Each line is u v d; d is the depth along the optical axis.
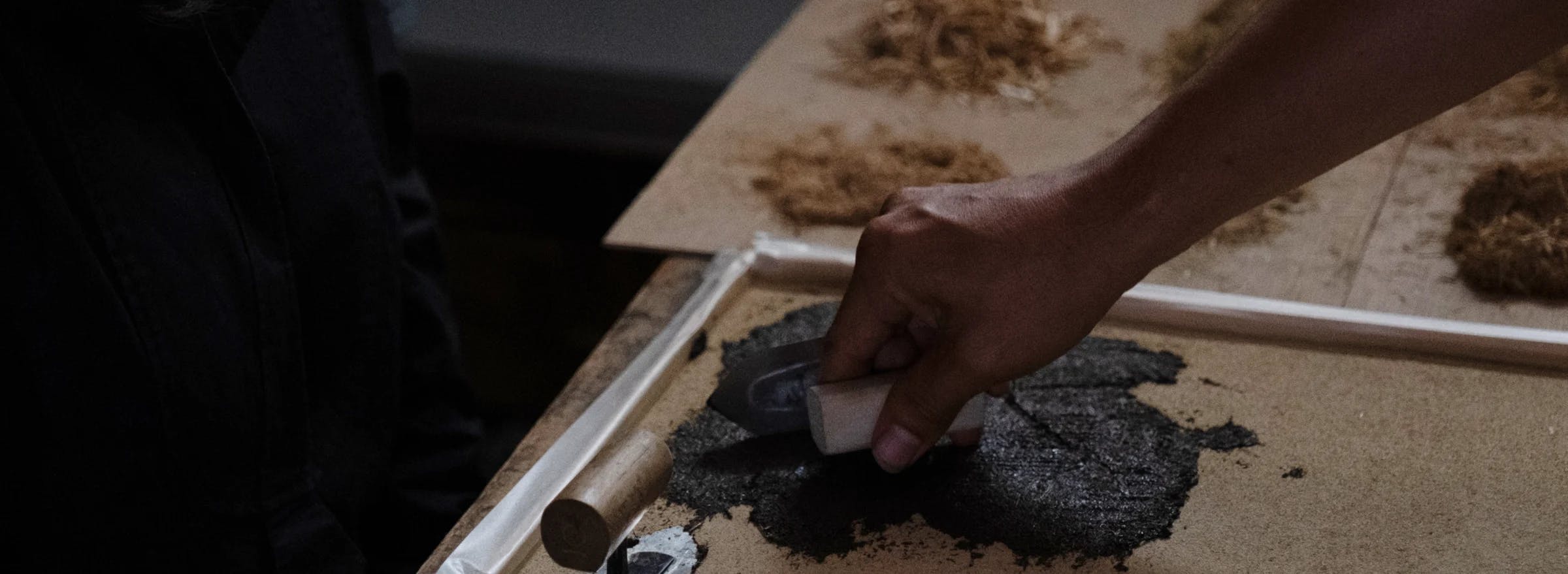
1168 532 0.95
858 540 0.95
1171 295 1.08
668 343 1.08
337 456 1.15
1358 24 0.84
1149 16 1.55
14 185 0.97
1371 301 1.11
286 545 1.09
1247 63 0.87
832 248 1.15
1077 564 0.93
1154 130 0.89
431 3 2.39
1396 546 0.93
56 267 0.99
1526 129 1.29
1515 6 0.82
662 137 2.09
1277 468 0.98
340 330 1.14
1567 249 1.10
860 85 1.45
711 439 1.02
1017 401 1.04
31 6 0.98
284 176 1.09
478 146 2.14
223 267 1.05
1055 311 0.92
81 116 1.00
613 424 1.02
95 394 1.02
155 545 1.07
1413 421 1.00
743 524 0.97
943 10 1.49
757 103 1.43
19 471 1.04
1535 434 0.98
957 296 0.93
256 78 1.07
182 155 1.03
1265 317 1.06
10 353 1.01
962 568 0.94
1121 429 1.01
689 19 2.34
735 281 1.14
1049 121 1.38
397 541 1.25
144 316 1.02
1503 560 0.92
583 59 2.27
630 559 0.95
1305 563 0.92
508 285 2.22
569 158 2.12
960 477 0.99
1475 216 1.16
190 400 1.04
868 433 0.98
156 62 1.02
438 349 1.25
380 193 1.15
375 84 1.16
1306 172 0.88
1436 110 0.85
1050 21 1.50
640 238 1.24
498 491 1.00
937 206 0.94
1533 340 1.03
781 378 1.01
